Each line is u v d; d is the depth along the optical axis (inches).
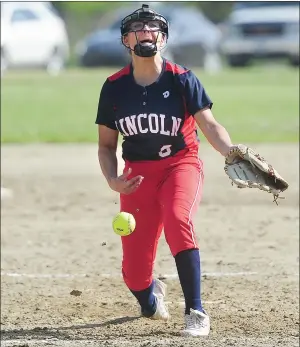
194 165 672.4
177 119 653.3
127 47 655.8
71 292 838.5
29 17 2935.5
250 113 1878.7
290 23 2886.3
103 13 4323.3
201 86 656.4
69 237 1057.5
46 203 1214.3
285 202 1213.1
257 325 725.3
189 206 648.4
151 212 675.4
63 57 3080.7
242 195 1237.7
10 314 774.5
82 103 2085.4
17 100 2132.1
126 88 655.1
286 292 844.0
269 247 1011.9
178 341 637.3
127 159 676.7
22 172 1346.0
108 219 1141.7
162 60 658.2
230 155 624.1
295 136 1609.3
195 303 650.8
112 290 855.7
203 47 2970.0
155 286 732.7
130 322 738.8
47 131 1689.2
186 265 642.8
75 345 637.3
